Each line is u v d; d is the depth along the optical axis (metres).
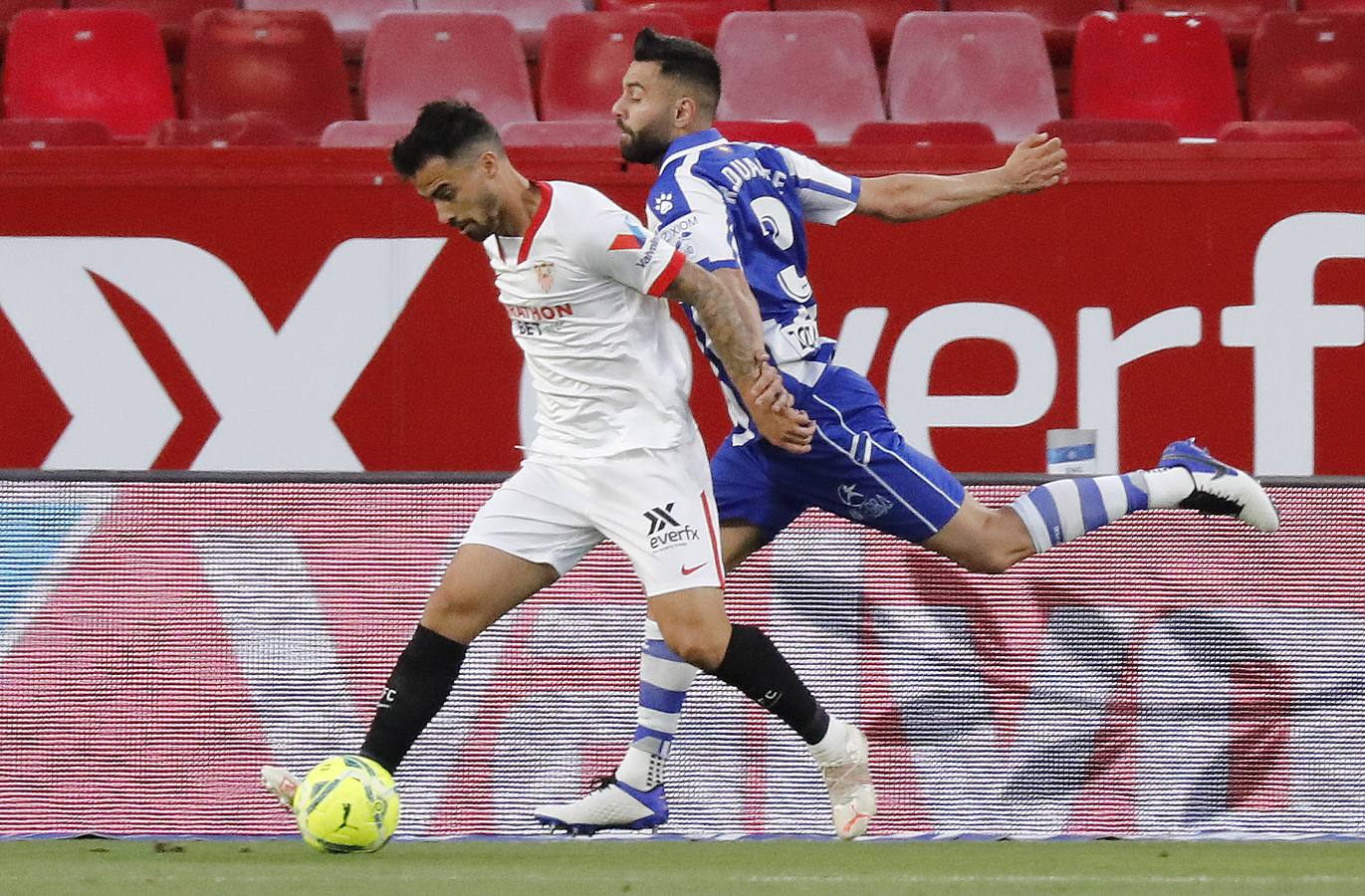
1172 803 15.79
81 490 15.36
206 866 13.71
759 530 15.09
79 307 19.47
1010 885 13.02
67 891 12.46
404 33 30.11
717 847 15.11
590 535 13.78
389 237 19.58
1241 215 19.81
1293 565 15.86
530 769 15.62
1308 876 13.52
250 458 19.58
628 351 13.27
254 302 19.56
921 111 30.59
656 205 14.19
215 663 15.46
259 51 29.72
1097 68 30.98
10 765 15.29
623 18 30.33
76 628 15.35
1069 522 14.88
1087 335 19.80
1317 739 15.83
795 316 14.49
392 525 15.59
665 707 14.71
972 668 15.77
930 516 14.67
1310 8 33.91
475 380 19.64
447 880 13.08
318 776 13.44
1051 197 19.77
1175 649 15.82
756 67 30.44
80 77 29.56
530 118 30.09
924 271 19.73
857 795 14.09
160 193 19.48
